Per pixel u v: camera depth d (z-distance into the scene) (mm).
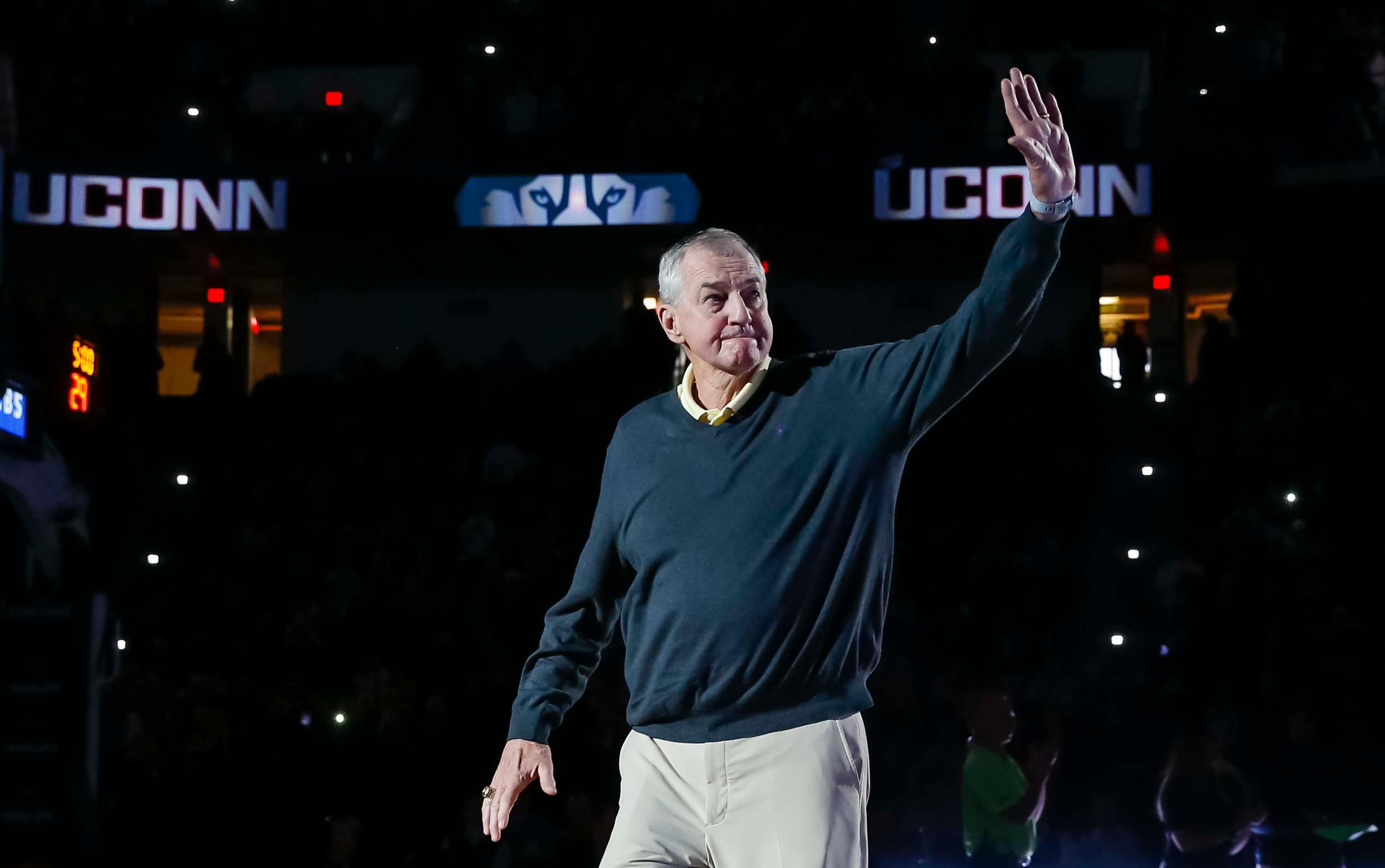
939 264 16250
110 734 11023
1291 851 7891
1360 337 14656
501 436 15570
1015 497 14203
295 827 10609
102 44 15578
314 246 16016
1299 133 14398
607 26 16219
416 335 16891
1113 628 12602
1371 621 11664
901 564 13734
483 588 13305
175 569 14531
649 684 2402
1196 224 14984
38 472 9180
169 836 10703
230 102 15711
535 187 15086
